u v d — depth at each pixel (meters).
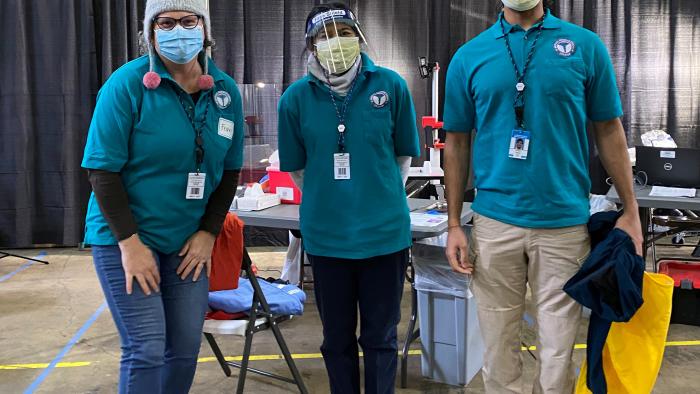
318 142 1.92
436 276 2.67
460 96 1.81
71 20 5.28
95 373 2.91
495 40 1.71
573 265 1.71
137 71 1.67
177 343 1.82
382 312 1.99
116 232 1.64
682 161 3.44
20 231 5.36
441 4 5.72
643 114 5.86
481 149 1.77
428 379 2.79
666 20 5.78
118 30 5.36
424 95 5.73
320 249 1.95
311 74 1.94
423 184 4.89
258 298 2.39
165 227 1.75
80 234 5.50
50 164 5.41
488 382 1.89
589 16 5.77
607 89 1.68
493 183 1.75
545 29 1.65
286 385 2.77
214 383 2.79
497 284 1.79
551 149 1.66
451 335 2.70
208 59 1.80
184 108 1.73
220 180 1.90
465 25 5.73
